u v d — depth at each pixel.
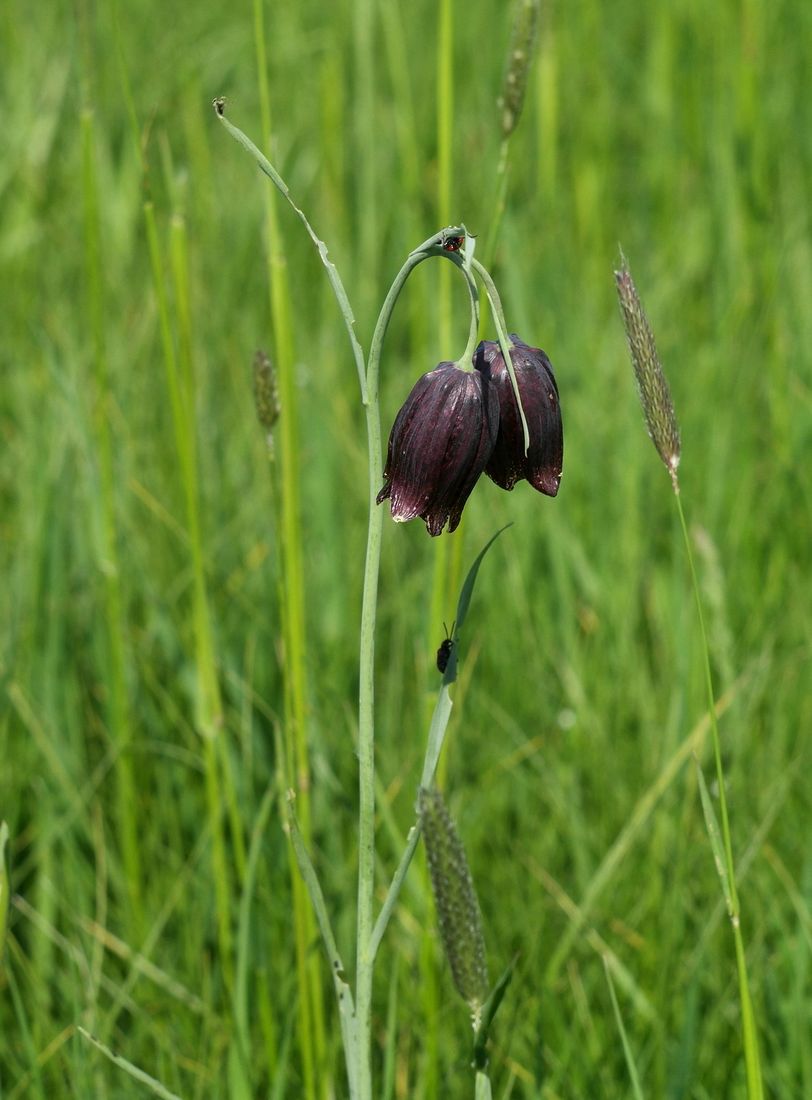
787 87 8.84
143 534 5.70
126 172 8.03
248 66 9.45
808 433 6.32
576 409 6.43
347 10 9.40
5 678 4.83
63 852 4.82
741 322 6.82
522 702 5.31
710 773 4.84
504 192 3.57
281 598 3.69
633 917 4.38
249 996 4.21
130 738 4.69
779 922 4.21
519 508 5.91
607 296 7.50
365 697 2.63
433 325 6.70
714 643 5.04
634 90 9.94
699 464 6.27
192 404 4.07
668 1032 4.12
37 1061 3.81
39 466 5.45
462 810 4.68
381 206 8.10
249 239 7.66
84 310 7.20
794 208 7.71
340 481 6.11
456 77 9.52
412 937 4.21
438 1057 3.98
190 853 4.87
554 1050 4.09
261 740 5.02
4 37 9.72
